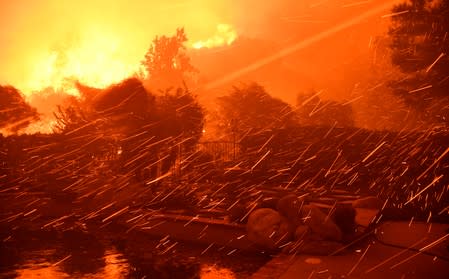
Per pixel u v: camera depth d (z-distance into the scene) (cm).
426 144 1633
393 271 719
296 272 705
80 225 1208
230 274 760
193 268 792
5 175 1712
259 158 1881
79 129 1717
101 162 1656
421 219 1231
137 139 1507
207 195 1435
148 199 1298
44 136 1864
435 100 2159
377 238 970
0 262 815
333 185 1714
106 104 1528
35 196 1484
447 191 1397
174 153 1585
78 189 1421
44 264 807
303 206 914
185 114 1847
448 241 884
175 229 1048
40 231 1128
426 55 1933
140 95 1543
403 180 1596
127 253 898
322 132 1842
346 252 843
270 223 899
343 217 930
